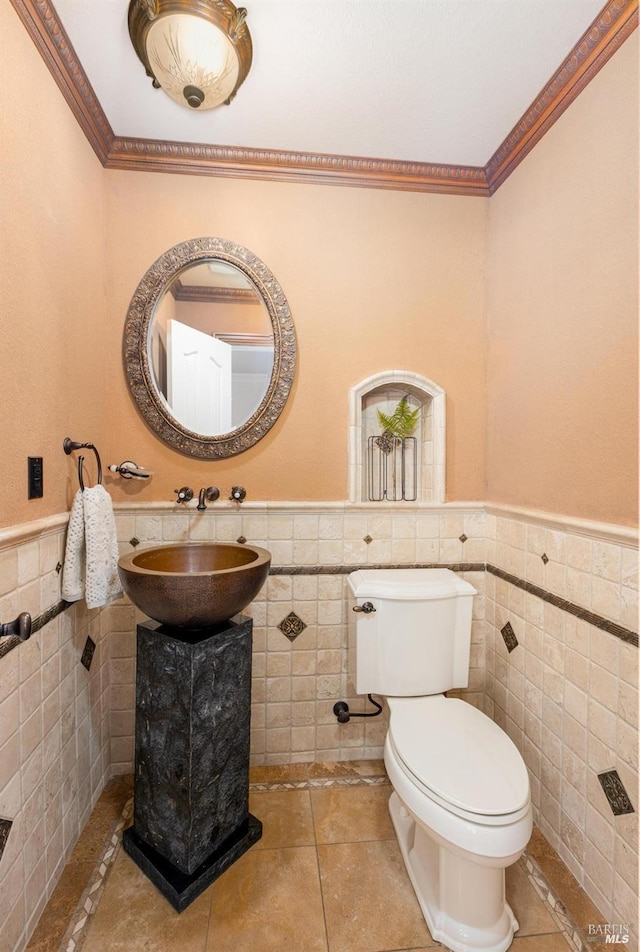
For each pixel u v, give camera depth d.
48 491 1.15
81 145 1.33
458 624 1.47
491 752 1.13
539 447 1.39
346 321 1.65
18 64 0.98
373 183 1.64
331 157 1.58
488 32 1.11
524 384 1.47
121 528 1.56
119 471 1.46
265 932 1.06
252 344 1.61
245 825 1.31
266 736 1.64
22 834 1.00
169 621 1.13
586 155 1.18
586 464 1.19
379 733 1.68
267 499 1.63
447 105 1.35
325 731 1.66
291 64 1.20
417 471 1.79
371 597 1.44
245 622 1.28
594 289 1.16
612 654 1.09
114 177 1.53
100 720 1.49
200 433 1.60
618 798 1.06
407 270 1.67
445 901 1.06
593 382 1.16
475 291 1.71
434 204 1.68
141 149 1.50
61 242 1.21
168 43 1.08
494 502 1.66
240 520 1.61
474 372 1.71
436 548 1.70
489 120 1.41
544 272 1.36
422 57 1.18
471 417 1.72
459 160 1.61
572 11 1.05
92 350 1.43
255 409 1.61
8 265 0.96
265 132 1.46
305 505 1.63
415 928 1.08
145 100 1.32
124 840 1.27
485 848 0.93
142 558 1.32
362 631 1.44
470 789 1.00
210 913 1.10
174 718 1.16
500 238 1.62
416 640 1.44
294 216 1.61
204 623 1.14
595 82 1.14
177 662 1.15
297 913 1.11
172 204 1.56
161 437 1.58
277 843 1.31
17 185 0.98
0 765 0.92
